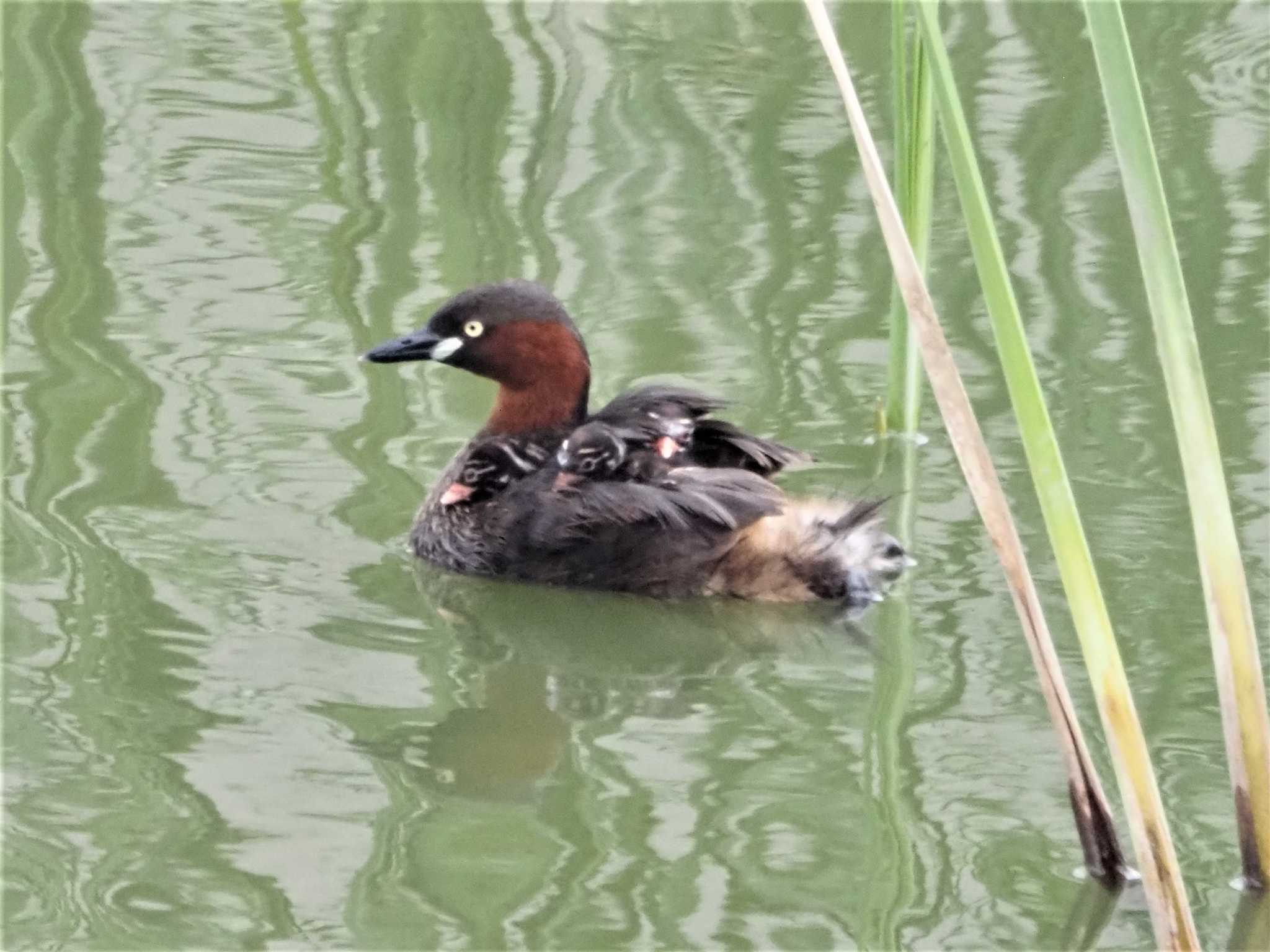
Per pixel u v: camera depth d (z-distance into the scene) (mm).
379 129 12734
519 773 6570
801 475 8867
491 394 9891
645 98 13180
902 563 8141
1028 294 10633
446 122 12820
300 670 7301
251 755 6633
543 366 8773
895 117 8547
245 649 7430
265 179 12039
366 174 12141
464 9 14398
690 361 9883
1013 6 14383
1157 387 9547
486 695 7227
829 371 9836
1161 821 5137
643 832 6133
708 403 8633
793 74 13516
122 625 7527
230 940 5508
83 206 11602
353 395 9680
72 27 14000
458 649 7645
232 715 6910
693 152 12453
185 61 13562
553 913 5633
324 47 13852
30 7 14195
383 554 8344
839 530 8102
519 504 8438
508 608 8188
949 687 7160
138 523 8352
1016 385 5047
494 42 13914
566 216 11609
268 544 8281
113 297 10500
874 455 9102
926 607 7820
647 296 10617
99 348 9938
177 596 7789
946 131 4914
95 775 6438
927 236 8695
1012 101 13094
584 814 6262
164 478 8734
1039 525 8414
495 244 11203
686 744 6812
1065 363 9820
